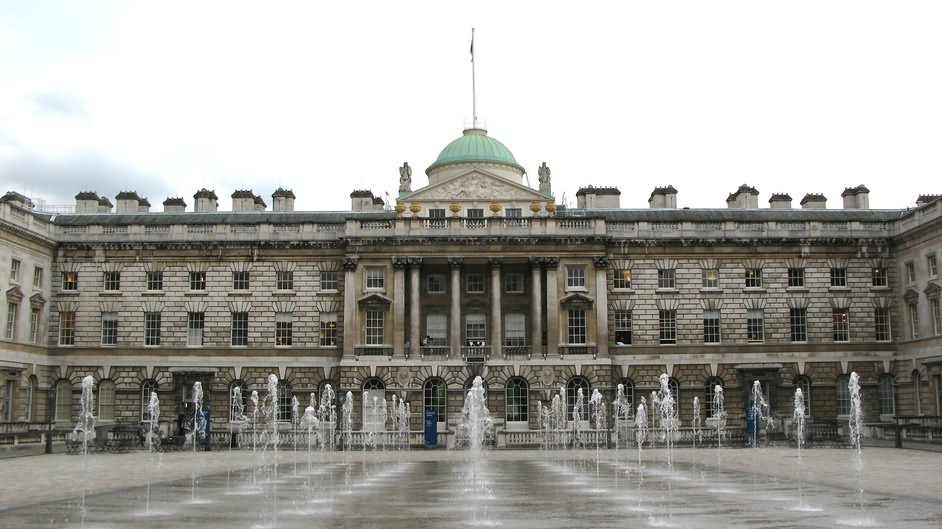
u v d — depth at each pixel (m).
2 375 74.31
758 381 80.75
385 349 81.19
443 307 84.19
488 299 84.00
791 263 84.31
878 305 83.69
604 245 82.81
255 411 77.12
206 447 69.25
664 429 76.31
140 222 87.12
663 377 72.62
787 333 83.44
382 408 80.44
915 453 60.28
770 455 59.59
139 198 92.88
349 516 28.88
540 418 79.88
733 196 93.00
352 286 82.19
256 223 84.69
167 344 83.44
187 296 84.06
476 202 85.69
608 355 81.75
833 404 82.56
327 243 84.19
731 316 83.50
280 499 33.88
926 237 78.25
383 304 81.88
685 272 84.19
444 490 36.88
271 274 84.38
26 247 79.12
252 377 82.94
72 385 82.75
